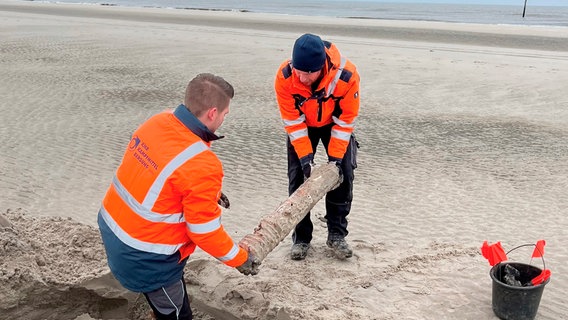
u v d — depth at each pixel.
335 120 4.41
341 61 4.19
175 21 34.44
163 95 12.53
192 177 2.87
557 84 14.40
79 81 13.88
